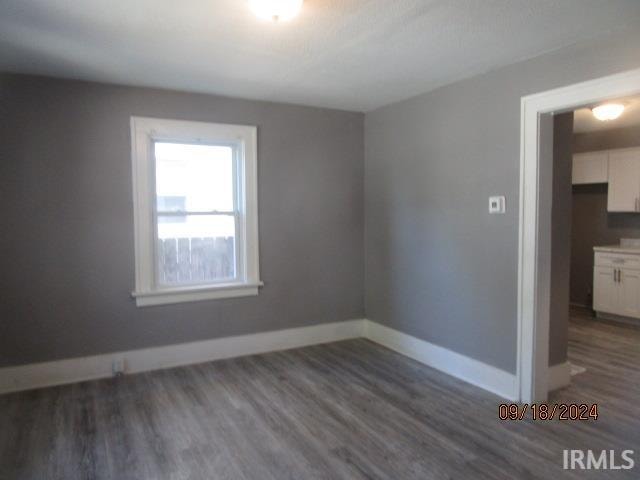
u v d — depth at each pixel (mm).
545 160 3006
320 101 4207
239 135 4082
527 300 3064
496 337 3322
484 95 3338
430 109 3842
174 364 3918
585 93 2684
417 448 2570
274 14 2176
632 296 5266
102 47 2807
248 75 3396
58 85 3430
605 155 5688
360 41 2723
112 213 3635
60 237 3480
